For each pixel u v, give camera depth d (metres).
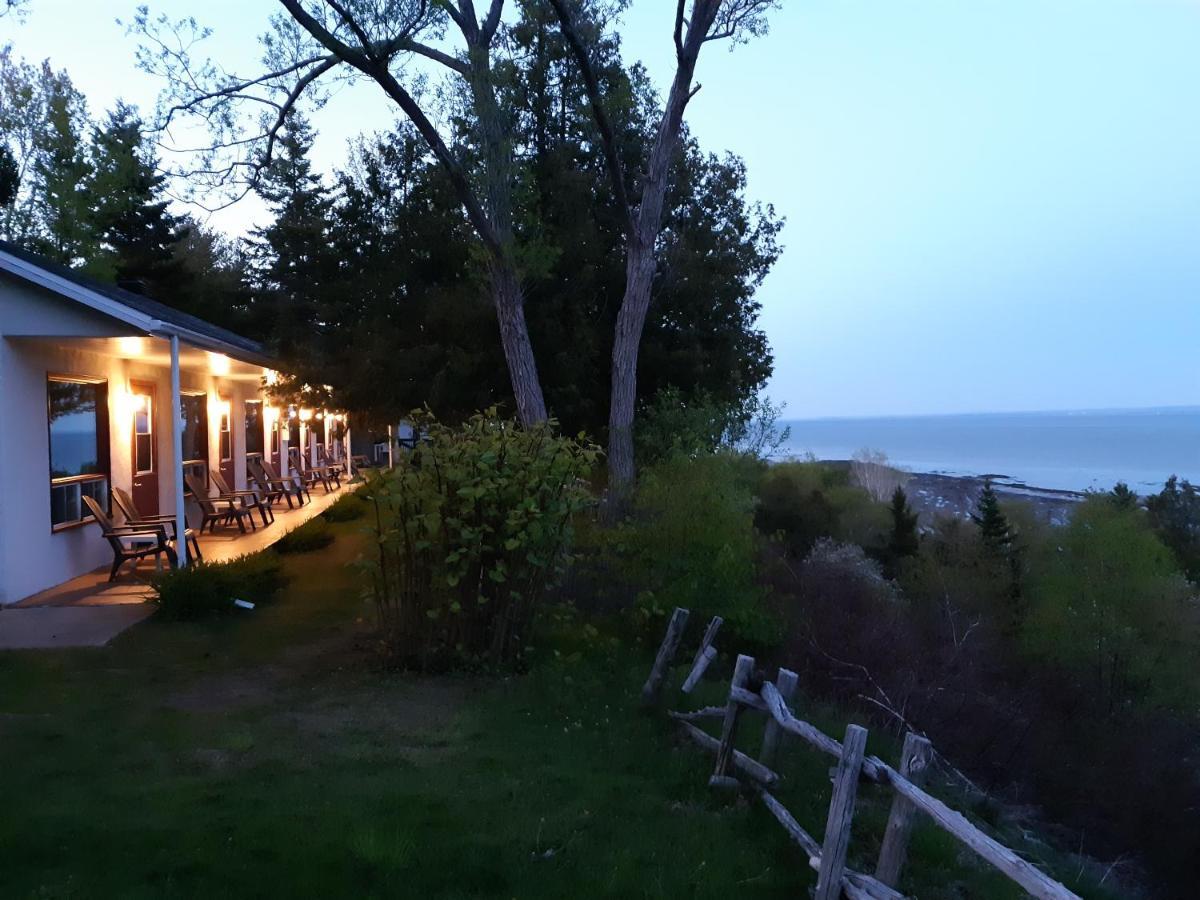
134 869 3.97
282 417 20.09
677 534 9.38
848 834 3.86
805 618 10.25
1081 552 13.86
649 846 4.52
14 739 5.69
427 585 7.49
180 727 6.02
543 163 14.50
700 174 16.31
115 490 11.51
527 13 13.80
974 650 11.47
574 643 8.62
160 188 25.53
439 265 14.95
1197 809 9.26
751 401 14.51
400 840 4.30
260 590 10.20
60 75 24.17
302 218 16.61
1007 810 8.20
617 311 15.05
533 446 7.73
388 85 10.91
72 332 9.72
